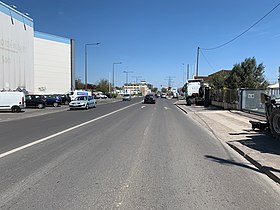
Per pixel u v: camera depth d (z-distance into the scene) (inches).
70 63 2647.6
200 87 1701.5
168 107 1466.5
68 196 197.9
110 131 535.2
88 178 239.5
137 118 820.6
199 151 359.6
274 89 823.1
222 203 187.8
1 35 1440.7
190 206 182.2
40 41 2352.4
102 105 1664.6
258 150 353.7
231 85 1684.3
